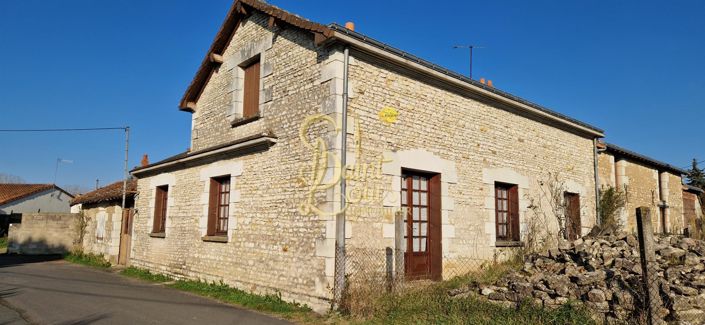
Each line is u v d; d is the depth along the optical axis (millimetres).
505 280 6754
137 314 6688
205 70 10516
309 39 7844
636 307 5219
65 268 13352
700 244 6820
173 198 11086
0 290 8828
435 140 8555
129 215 13977
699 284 5465
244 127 9195
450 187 8719
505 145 10117
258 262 8156
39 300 7730
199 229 9922
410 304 6359
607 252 6594
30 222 18672
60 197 31359
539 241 10430
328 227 6906
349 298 6484
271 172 8195
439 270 8281
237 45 9836
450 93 9008
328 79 7297
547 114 11086
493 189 9617
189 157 10273
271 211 8047
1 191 30656
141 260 12148
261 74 8875
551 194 11156
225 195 9672
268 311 6957
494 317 5598
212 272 9289
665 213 15766
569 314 5387
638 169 14766
